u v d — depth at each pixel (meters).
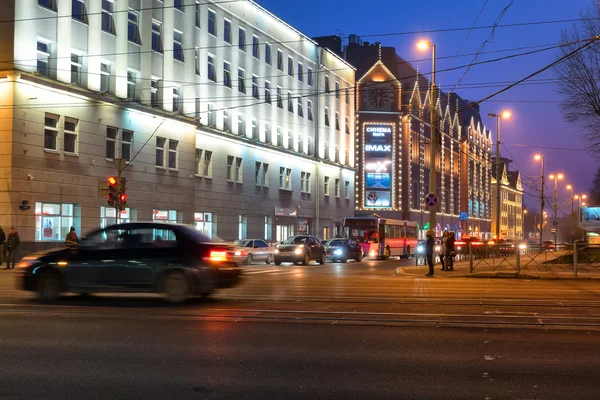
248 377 7.09
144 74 40.12
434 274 24.58
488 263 26.91
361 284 19.88
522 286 19.20
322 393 6.44
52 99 33.31
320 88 64.81
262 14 54.47
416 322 11.16
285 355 8.27
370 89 78.38
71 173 34.41
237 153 50.84
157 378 7.03
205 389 6.57
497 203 52.38
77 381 6.89
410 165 80.75
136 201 39.12
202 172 46.38
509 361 7.93
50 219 33.34
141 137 39.62
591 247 24.67
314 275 24.98
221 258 13.80
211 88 47.28
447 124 98.81
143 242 13.86
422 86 89.69
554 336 9.75
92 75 36.03
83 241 14.12
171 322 11.07
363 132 77.94
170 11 42.38
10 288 17.59
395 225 48.84
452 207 100.94
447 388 6.64
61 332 9.98
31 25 32.22
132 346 8.84
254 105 53.31
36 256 14.32
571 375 7.21
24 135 31.70
